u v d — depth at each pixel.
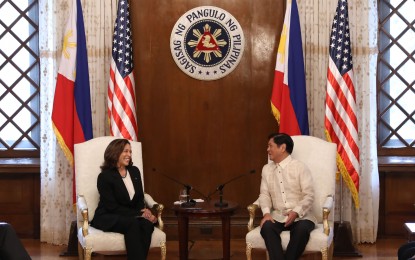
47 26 7.21
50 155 7.23
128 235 5.55
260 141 7.26
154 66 7.23
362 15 7.15
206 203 6.23
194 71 7.21
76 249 6.81
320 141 6.08
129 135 6.85
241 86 7.24
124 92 6.89
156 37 7.21
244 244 7.15
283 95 6.88
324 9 7.11
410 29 7.54
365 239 7.24
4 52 7.63
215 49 7.20
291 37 6.88
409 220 7.37
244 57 7.23
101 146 6.12
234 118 7.26
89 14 7.12
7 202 7.43
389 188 7.38
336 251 6.77
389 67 7.57
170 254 6.92
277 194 5.84
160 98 7.26
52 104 7.20
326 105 6.86
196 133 7.27
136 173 6.00
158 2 7.19
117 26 6.96
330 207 5.66
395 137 7.61
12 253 4.97
